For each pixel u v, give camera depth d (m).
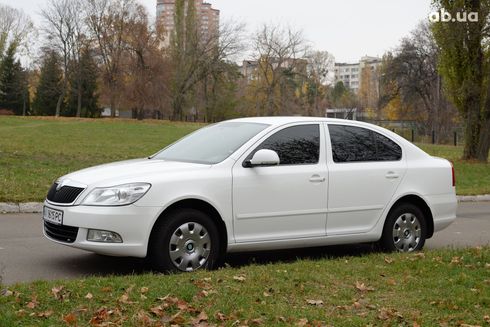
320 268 6.86
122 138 36.50
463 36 25.77
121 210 6.55
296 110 85.62
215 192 7.00
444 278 6.55
